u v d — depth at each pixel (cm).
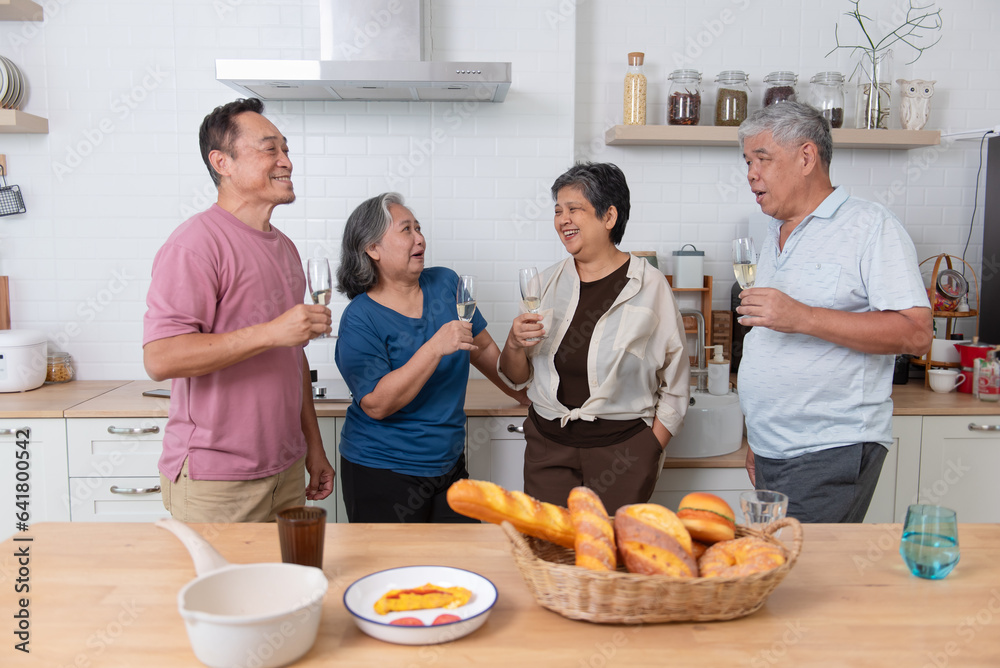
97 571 122
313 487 218
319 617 97
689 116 307
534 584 106
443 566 116
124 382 309
